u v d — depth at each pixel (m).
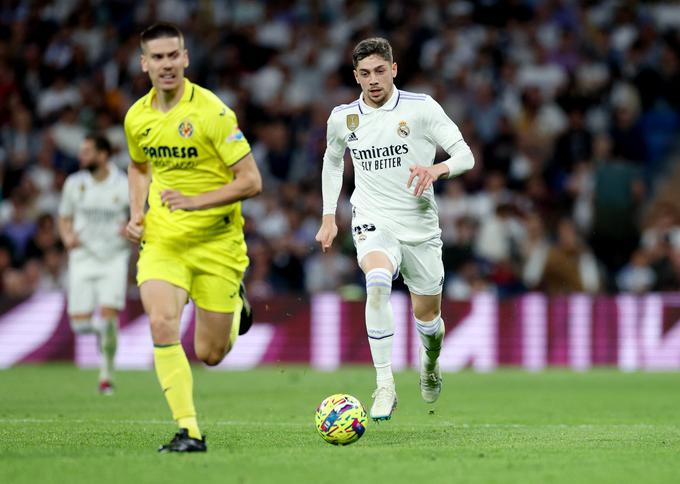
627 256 67.94
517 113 78.62
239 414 35.09
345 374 56.66
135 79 79.62
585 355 61.91
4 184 73.12
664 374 57.94
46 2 86.19
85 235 45.97
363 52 28.28
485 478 20.27
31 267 66.31
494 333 62.00
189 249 24.22
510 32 83.69
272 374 56.56
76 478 19.86
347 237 68.94
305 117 77.44
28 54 82.50
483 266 65.62
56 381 50.59
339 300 62.09
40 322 61.78
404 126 28.61
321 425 25.44
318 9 86.69
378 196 29.14
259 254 66.12
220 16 86.44
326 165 29.98
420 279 29.80
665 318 61.69
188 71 82.06
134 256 63.97
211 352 26.08
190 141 24.11
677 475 20.86
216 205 23.73
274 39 86.00
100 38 84.38
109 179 46.09
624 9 85.38
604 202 67.81
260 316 62.25
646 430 30.28
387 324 27.86
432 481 19.86
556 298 62.03
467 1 85.00
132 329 61.00
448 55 81.81
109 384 44.78
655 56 82.44
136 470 20.73
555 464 22.17
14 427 30.17
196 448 23.23
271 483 19.44
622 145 72.25
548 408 38.53
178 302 23.86
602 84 80.56
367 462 22.08
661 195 77.88
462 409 37.88
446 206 69.75
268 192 73.88
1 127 78.25
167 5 85.31
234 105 78.69
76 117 76.69
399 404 39.84
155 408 37.22
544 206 71.31
